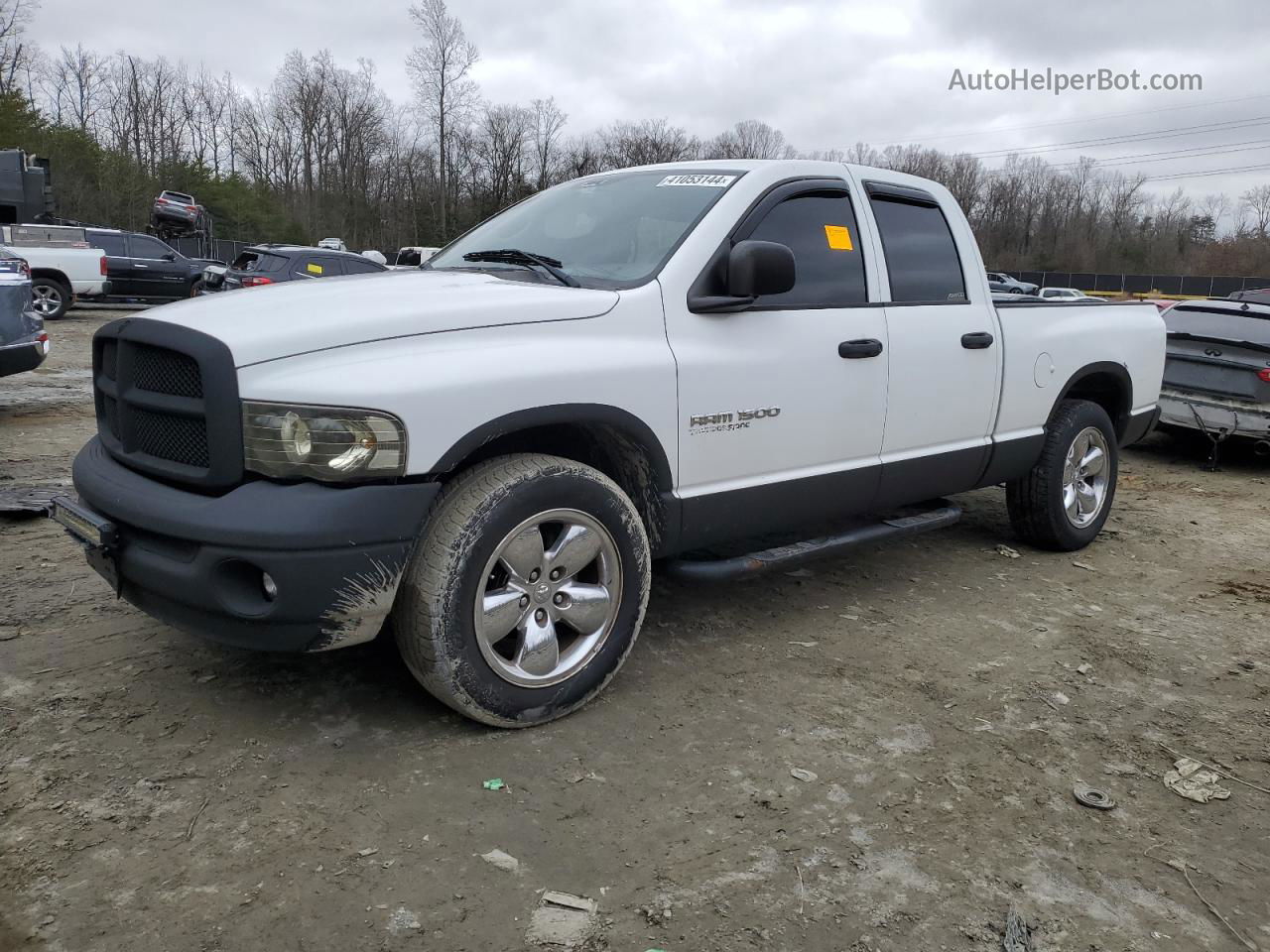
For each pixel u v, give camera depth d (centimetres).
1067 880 246
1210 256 6894
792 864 247
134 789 263
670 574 360
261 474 264
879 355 402
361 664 348
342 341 271
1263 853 262
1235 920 233
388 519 263
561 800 270
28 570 432
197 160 6169
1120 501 714
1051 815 275
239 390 261
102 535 279
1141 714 344
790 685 353
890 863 249
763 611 431
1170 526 635
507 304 300
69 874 228
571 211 401
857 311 397
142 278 2100
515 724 304
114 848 238
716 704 334
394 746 293
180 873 230
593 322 313
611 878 238
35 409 870
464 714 296
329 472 259
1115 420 575
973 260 466
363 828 252
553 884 234
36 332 776
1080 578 504
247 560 255
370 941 212
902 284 424
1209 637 424
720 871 243
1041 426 506
